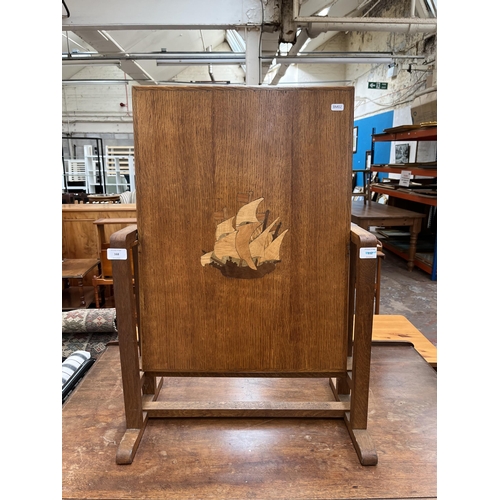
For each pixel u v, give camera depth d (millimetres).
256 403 1238
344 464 1047
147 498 941
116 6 3562
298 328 1198
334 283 1181
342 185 1136
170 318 1194
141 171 1128
